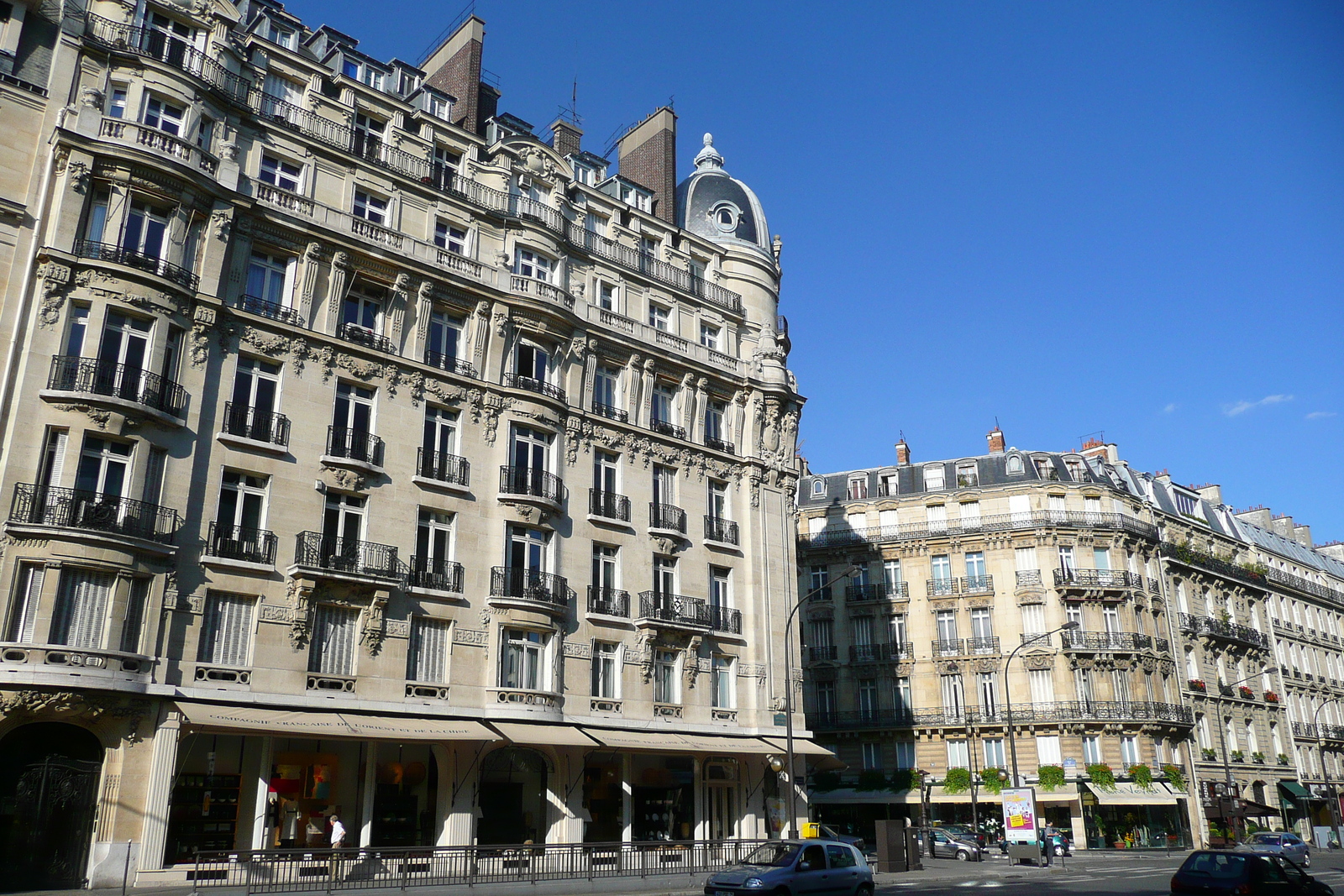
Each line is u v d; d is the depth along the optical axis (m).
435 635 30.34
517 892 23.52
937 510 61.38
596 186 41.38
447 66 39.53
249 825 26.28
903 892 26.77
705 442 40.47
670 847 28.72
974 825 49.09
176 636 25.22
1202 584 65.62
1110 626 56.66
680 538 37.66
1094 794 51.91
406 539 30.23
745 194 46.97
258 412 28.05
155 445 25.59
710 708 36.97
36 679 22.33
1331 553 93.94
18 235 24.94
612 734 32.88
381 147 33.25
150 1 28.41
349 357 30.28
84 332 25.05
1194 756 57.66
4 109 25.53
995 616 57.38
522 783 31.97
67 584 23.52
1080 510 59.12
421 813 29.61
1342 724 76.56
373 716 28.11
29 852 22.67
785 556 41.59
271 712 26.14
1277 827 63.25
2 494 23.17
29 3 26.34
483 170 35.88
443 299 32.88
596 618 34.22
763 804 37.78
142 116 27.20
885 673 58.84
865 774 57.56
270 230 29.38
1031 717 54.41
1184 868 19.77
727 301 43.44
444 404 32.19
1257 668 67.62
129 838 23.44
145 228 26.61
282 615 27.19
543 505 33.03
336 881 22.00
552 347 35.44
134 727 24.02
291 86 31.92
